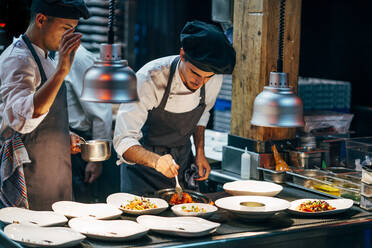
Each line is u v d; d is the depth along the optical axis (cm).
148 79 279
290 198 283
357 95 589
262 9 314
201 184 362
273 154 326
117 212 237
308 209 251
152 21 684
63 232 207
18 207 260
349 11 584
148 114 295
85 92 211
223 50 242
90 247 204
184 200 260
